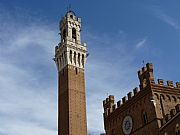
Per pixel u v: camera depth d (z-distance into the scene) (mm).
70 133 104500
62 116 110938
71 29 129000
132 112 80250
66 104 110875
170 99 75438
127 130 80375
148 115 73812
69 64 118938
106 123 90125
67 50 120750
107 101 93188
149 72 77000
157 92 74938
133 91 81688
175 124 62531
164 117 69312
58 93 118062
